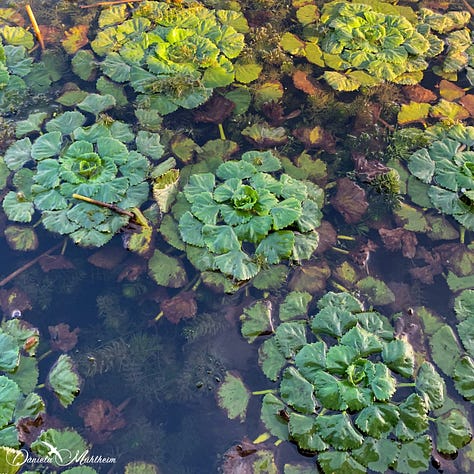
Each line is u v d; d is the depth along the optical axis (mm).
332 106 1033
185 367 836
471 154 965
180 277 886
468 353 829
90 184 924
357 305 850
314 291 873
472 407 803
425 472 766
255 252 892
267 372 819
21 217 911
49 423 793
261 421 798
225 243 890
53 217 912
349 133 1009
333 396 781
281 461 774
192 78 1036
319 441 770
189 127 1011
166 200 932
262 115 1024
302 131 995
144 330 858
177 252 909
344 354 805
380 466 761
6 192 938
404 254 905
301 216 912
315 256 905
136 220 913
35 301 875
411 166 963
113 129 988
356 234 924
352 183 945
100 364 833
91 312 869
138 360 840
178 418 809
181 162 969
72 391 813
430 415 793
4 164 958
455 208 928
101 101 1018
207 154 971
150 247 900
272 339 837
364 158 975
